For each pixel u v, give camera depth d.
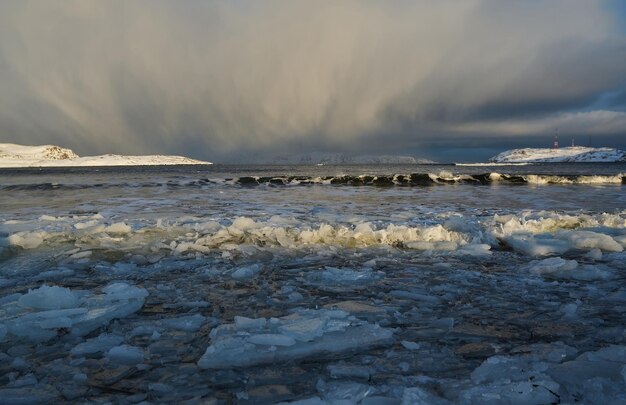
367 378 2.88
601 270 5.53
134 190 20.70
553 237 7.51
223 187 22.23
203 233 8.10
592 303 4.40
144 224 9.32
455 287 5.00
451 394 2.60
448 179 25.14
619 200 14.92
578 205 13.46
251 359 3.13
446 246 7.05
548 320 3.94
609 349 3.12
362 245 7.25
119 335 3.65
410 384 2.78
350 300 4.57
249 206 13.35
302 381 2.87
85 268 5.88
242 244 7.12
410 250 6.99
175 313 4.20
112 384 2.85
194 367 3.08
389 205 13.55
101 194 18.52
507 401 2.48
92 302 4.36
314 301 4.54
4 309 4.18
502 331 3.69
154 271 5.72
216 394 2.71
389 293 4.79
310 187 21.95
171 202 14.75
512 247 7.13
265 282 5.23
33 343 3.50
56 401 2.64
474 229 8.21
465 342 3.46
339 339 3.44
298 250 6.90
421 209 12.41
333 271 5.60
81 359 3.21
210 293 4.81
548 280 5.26
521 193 17.98
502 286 5.02
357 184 24.11
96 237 7.52
